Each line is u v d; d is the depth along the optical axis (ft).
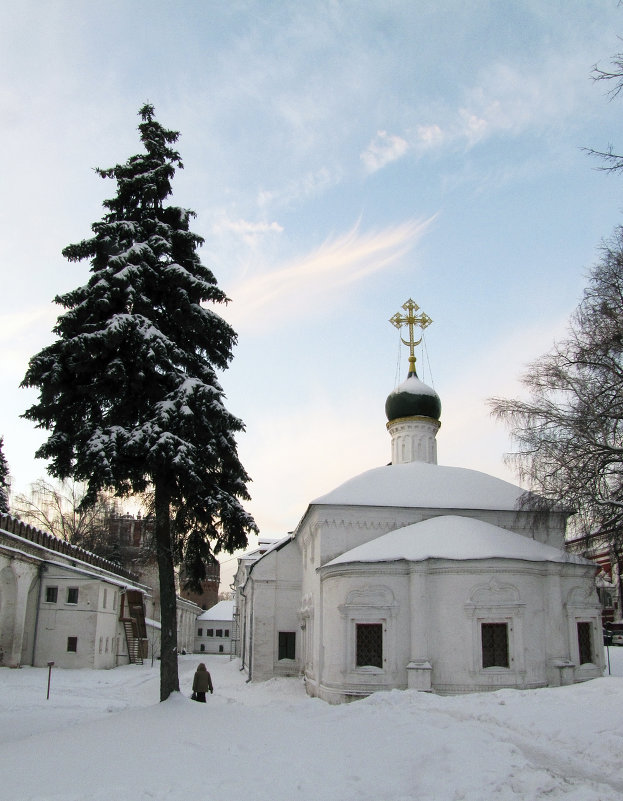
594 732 43.50
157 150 71.77
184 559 69.10
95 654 132.57
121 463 60.54
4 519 119.96
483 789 31.78
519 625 78.89
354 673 80.23
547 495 70.54
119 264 63.87
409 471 103.24
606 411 65.00
